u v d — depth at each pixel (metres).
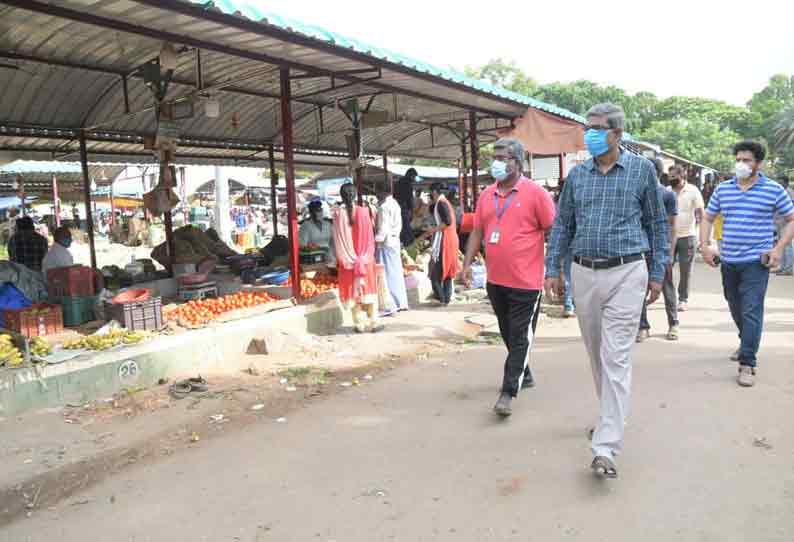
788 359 5.89
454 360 6.41
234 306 7.24
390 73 7.77
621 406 3.50
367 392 5.39
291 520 3.26
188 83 8.52
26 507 3.56
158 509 3.44
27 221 9.41
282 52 6.62
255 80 8.82
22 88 7.84
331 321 7.91
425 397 5.19
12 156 10.41
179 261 9.67
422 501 3.40
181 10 5.01
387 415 4.78
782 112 58.75
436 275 9.42
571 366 5.91
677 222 8.35
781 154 59.19
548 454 3.92
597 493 3.40
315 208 10.65
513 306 4.67
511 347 4.68
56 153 10.88
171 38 5.79
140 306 6.23
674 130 55.00
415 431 4.43
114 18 5.30
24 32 6.25
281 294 8.09
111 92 8.52
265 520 3.27
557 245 4.00
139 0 4.74
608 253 3.62
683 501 3.28
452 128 13.31
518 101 10.20
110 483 3.80
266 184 36.91
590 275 3.69
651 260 3.72
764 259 5.12
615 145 3.61
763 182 5.18
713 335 7.04
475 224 4.90
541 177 21.19
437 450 4.07
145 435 4.52
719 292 10.33
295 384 5.66
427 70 7.77
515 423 4.48
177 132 7.34
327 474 3.79
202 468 3.95
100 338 5.64
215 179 18.17
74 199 31.19
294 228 7.68
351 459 3.99
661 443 4.01
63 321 6.75
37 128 8.91
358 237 7.55
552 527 3.08
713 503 3.24
